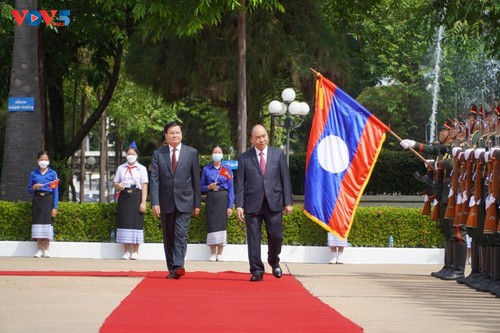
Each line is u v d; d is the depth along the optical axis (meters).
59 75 27.70
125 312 9.85
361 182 15.31
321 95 15.47
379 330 8.77
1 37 26.72
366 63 39.34
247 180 14.02
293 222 19.33
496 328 8.98
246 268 16.86
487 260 13.18
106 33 26.89
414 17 26.14
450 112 39.41
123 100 40.66
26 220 19.47
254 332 8.49
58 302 10.79
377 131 15.37
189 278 14.20
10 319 9.29
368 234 19.34
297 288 12.99
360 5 29.80
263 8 23.38
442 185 15.10
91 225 19.47
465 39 22.67
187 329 8.63
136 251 18.95
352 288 13.12
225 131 42.06
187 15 20.09
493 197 12.46
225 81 24.12
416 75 40.41
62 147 28.88
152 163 14.28
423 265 18.58
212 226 18.70
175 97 26.05
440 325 9.17
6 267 16.17
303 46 24.59
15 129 20.66
